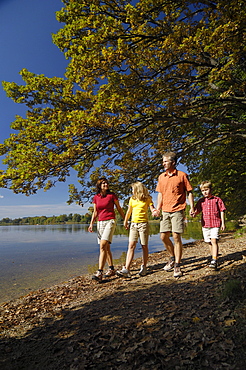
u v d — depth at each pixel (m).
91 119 6.24
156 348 2.13
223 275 4.03
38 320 3.16
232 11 5.07
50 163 6.84
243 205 19.45
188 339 2.22
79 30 6.65
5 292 5.19
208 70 7.43
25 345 2.50
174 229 4.55
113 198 5.20
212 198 4.91
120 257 9.66
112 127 6.98
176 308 2.93
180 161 10.87
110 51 5.78
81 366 2.00
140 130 8.21
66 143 6.74
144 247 5.03
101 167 9.71
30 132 6.93
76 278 5.56
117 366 1.98
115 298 3.68
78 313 3.22
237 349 1.98
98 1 6.38
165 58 6.13
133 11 5.96
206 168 14.90
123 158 9.41
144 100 6.61
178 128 9.35
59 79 7.34
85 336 2.52
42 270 7.62
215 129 9.80
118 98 5.96
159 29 6.33
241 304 2.76
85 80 6.54
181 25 5.73
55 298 4.09
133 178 9.91
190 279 4.18
